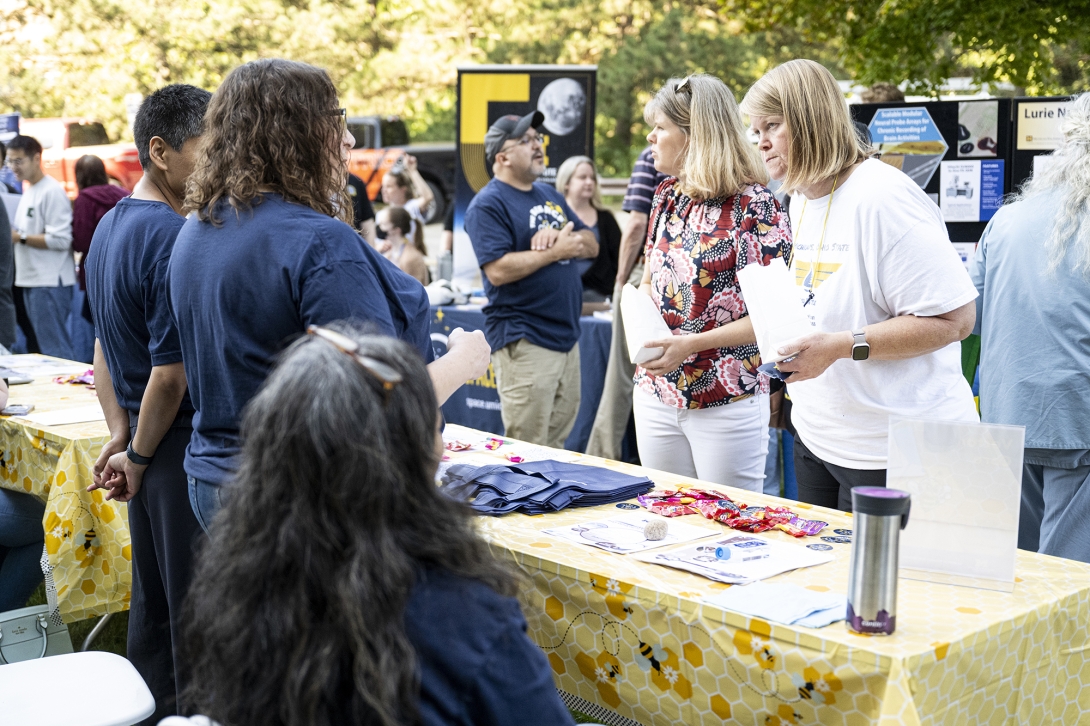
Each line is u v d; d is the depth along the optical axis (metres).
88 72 18.06
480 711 0.98
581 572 1.66
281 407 0.98
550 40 18.25
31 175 7.02
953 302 2.07
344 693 0.95
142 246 2.08
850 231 2.18
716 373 2.66
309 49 18.20
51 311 7.09
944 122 4.54
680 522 1.98
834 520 1.99
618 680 1.63
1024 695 1.49
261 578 0.97
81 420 2.86
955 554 1.59
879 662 1.28
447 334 5.37
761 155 2.48
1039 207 2.62
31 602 3.56
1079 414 2.54
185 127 2.17
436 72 18.44
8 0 17.72
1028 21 7.67
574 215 4.48
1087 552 2.61
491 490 2.06
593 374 5.05
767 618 1.40
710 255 2.62
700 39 17.45
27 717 1.73
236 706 0.98
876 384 2.19
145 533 2.31
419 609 0.98
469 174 5.95
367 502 0.96
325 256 1.64
